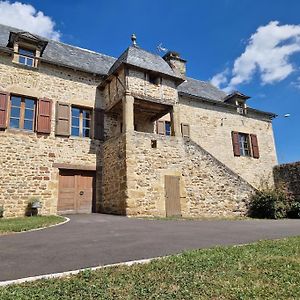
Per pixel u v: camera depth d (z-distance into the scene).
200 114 16.03
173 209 10.66
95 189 12.01
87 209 11.67
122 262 3.77
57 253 4.27
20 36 11.21
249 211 12.34
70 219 8.84
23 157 10.70
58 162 11.36
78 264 3.68
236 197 12.21
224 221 9.41
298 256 4.03
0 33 12.58
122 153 10.49
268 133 18.78
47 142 11.31
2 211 9.71
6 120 10.60
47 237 5.59
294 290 2.81
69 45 14.70
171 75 12.36
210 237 5.78
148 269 3.41
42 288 2.82
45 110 11.48
